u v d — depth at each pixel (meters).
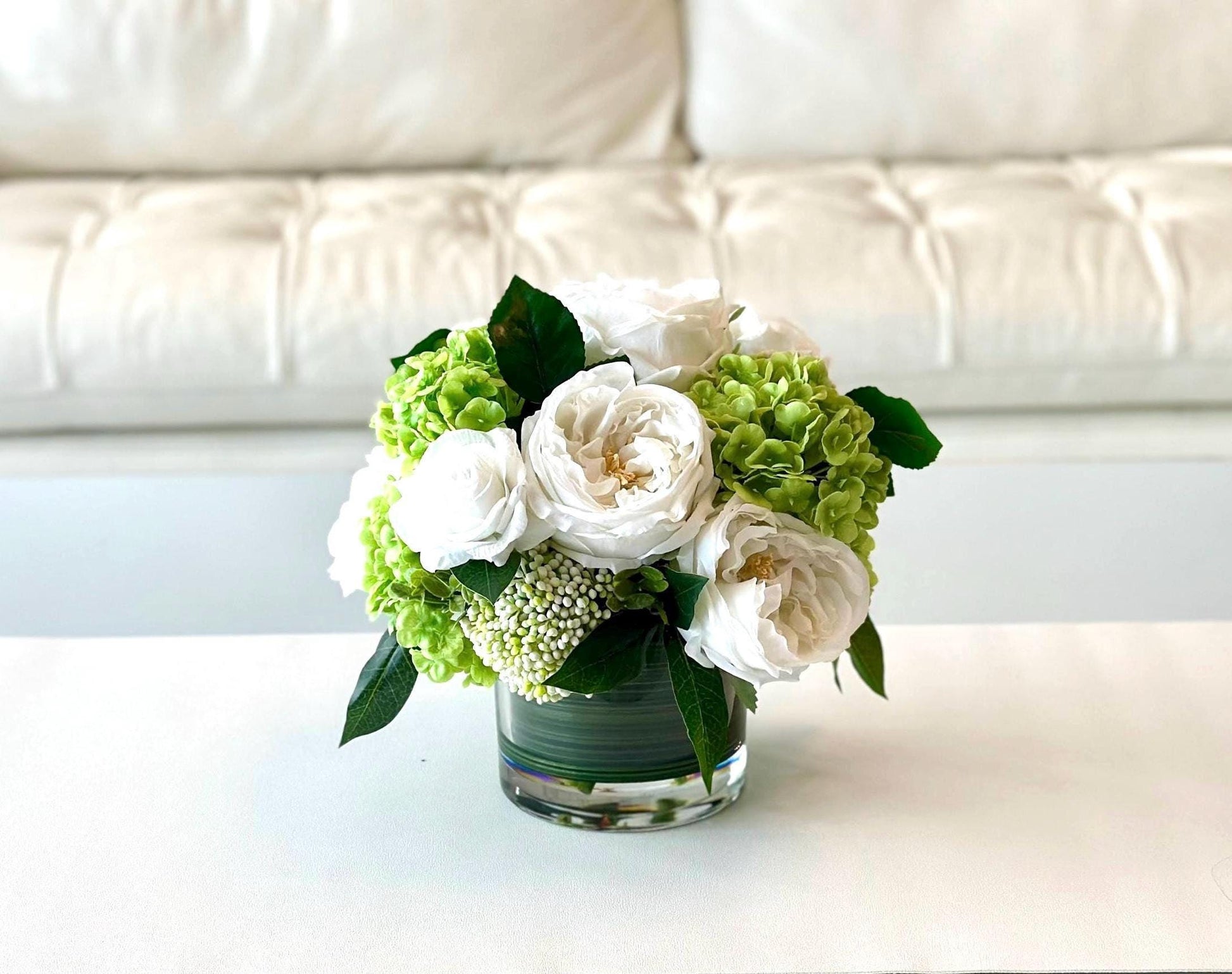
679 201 1.78
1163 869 0.65
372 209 1.73
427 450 0.62
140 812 0.70
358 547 0.67
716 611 0.60
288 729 0.79
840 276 1.59
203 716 0.80
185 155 1.94
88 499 1.12
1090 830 0.68
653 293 0.67
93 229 1.70
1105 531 1.04
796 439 0.62
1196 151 1.94
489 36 1.92
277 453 1.61
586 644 0.62
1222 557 0.99
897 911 0.62
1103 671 0.84
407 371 0.66
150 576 1.00
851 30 1.95
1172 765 0.74
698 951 0.59
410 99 1.93
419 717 0.80
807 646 0.62
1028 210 1.67
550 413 0.60
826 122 1.97
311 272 1.58
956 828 0.69
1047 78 1.95
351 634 0.90
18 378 1.56
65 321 1.55
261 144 1.94
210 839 0.68
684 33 2.04
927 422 1.62
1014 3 1.95
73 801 0.71
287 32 1.91
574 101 1.96
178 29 1.91
